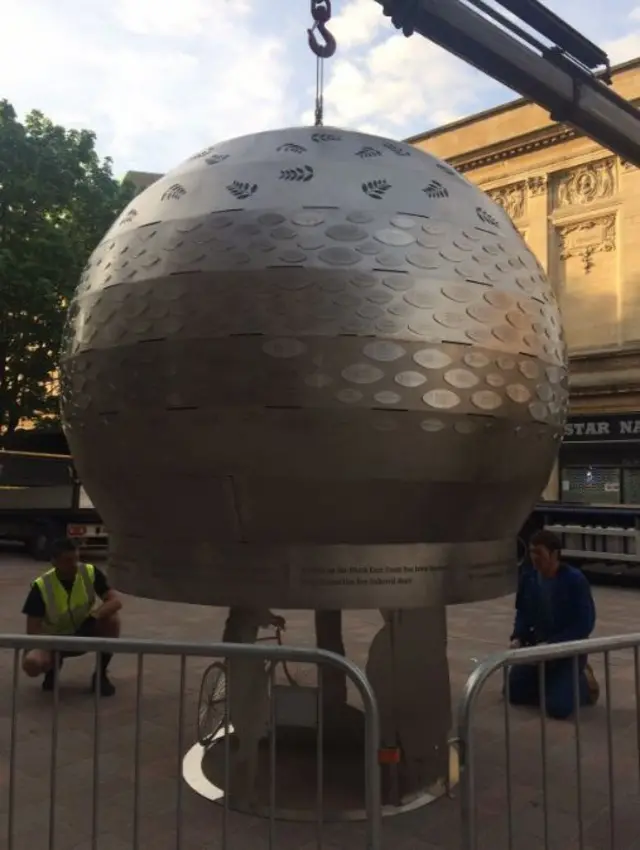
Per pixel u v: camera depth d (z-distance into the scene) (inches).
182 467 120.3
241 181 127.7
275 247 119.0
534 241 772.0
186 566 124.8
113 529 137.6
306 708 172.4
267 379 115.0
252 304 116.6
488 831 132.7
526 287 132.7
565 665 196.2
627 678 234.8
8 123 628.7
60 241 625.0
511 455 128.4
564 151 753.0
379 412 115.6
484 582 131.0
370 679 139.5
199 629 319.3
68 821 135.1
